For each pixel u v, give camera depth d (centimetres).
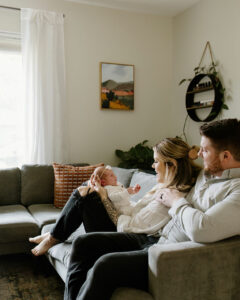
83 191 182
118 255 137
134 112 407
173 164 162
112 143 398
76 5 373
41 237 211
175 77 417
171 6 386
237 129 141
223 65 334
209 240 130
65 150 367
